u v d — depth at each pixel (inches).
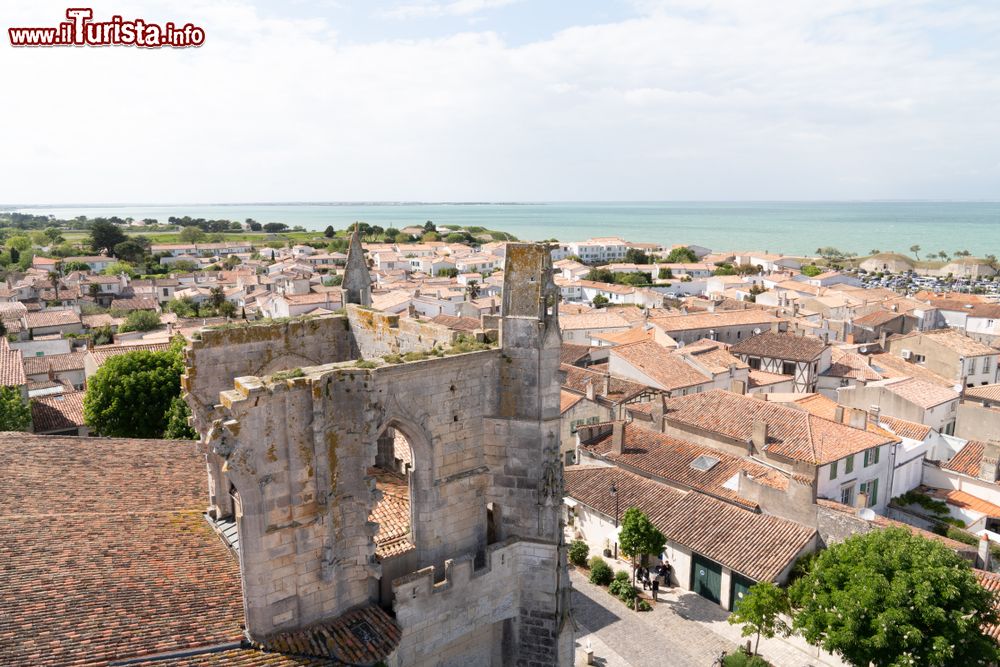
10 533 1099.9
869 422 2815.0
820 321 5639.8
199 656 909.8
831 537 1995.6
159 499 1373.0
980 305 6225.4
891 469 2539.4
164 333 5019.7
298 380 968.3
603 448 2755.9
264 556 965.2
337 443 1024.2
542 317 1162.6
